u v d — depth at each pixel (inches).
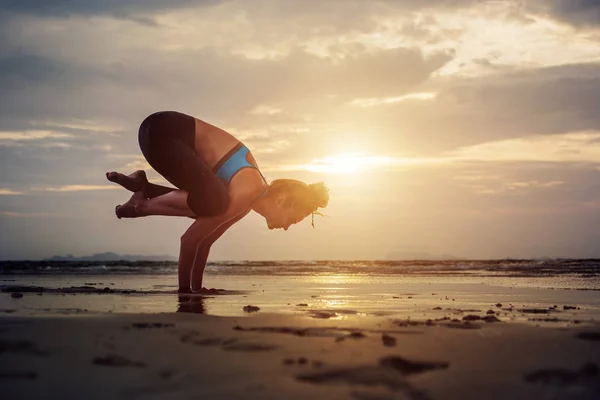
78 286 387.2
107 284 426.3
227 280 529.3
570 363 117.6
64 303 241.3
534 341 144.3
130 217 293.3
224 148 288.5
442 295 321.7
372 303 262.2
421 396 92.7
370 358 119.1
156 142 279.4
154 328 159.5
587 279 563.5
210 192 277.0
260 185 288.7
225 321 177.2
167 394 92.0
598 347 136.3
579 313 222.1
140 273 740.0
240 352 125.1
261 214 297.1
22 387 96.0
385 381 101.0
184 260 297.9
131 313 199.9
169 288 367.6
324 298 288.2
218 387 96.0
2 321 172.7
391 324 175.2
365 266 1089.4
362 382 100.1
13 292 313.0
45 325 163.8
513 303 268.5
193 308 224.4
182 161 276.4
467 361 118.6
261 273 758.5
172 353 123.6
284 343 136.5
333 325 170.2
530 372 109.2
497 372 109.3
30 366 110.5
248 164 288.8
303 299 279.6
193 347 130.7
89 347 129.4
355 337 147.5
